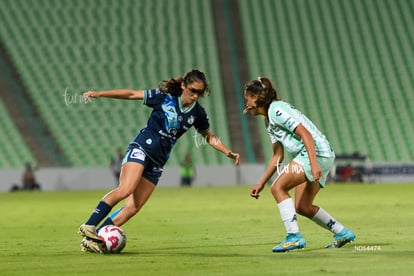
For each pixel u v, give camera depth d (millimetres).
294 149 32656
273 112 32188
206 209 68938
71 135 141625
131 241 39875
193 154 142625
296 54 166750
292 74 163000
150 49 161750
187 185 133000
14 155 136625
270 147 145875
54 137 140750
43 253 34125
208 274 26047
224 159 142875
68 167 135625
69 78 151625
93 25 162625
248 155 144375
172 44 163750
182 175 133000
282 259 30141
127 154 33656
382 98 160500
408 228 45625
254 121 151000
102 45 159625
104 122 145000
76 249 35812
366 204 72750
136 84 154250
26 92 147250
